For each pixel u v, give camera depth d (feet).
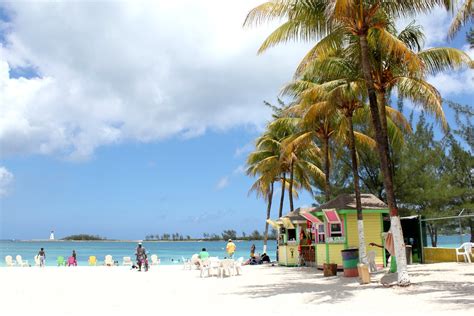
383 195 110.42
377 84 60.90
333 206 79.92
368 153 109.09
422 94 59.77
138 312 42.93
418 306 38.83
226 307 44.04
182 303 48.11
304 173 125.18
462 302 39.32
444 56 58.39
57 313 43.29
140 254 102.58
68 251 358.02
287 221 97.35
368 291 48.88
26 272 101.19
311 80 82.69
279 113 120.26
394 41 51.29
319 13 53.98
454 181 109.09
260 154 125.80
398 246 50.80
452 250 78.95
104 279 80.79
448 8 51.16
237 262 81.46
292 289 55.11
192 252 338.13
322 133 90.74
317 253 83.76
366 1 53.01
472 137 110.32
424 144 107.34
